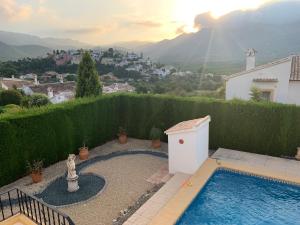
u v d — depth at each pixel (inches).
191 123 498.0
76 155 612.7
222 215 377.4
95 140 665.6
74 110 597.9
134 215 357.1
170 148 492.1
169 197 401.1
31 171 474.3
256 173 472.1
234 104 588.7
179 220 356.2
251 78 792.9
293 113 546.0
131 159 579.5
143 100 699.4
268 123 563.5
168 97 667.4
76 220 358.3
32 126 511.5
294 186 438.0
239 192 435.8
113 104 713.0
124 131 698.2
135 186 453.4
